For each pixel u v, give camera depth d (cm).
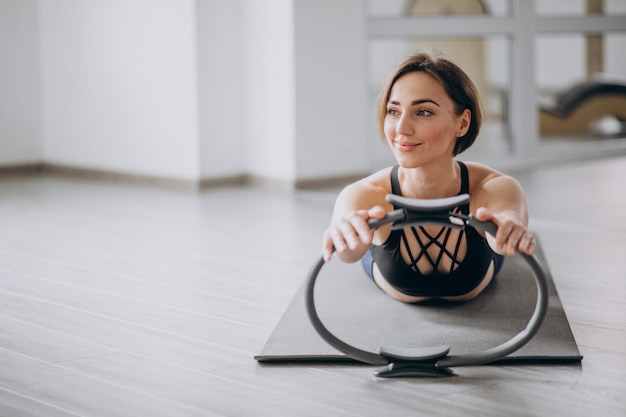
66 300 321
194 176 593
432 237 277
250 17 598
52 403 220
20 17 675
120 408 217
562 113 713
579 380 235
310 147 588
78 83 660
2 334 279
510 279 337
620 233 436
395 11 638
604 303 311
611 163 680
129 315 301
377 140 638
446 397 223
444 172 271
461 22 656
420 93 255
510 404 218
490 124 682
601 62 725
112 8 630
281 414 213
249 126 608
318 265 236
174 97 599
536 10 688
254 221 477
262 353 254
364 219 229
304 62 580
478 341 265
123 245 418
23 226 467
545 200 530
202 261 383
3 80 671
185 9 585
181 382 235
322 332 240
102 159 652
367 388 231
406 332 275
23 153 684
